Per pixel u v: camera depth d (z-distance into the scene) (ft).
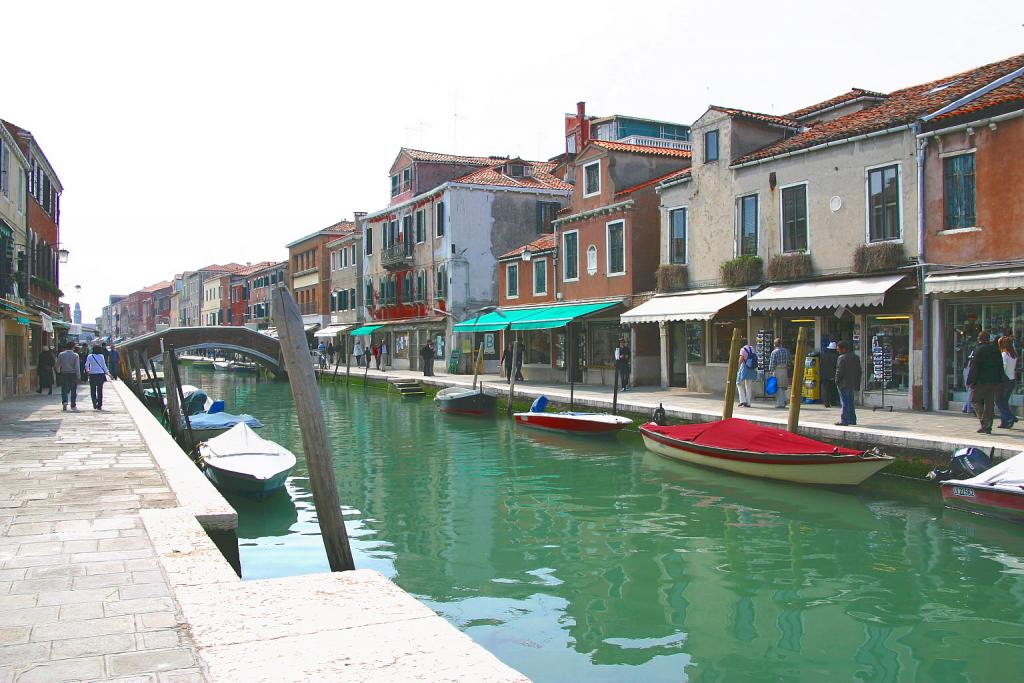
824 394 55.26
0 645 12.19
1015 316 45.88
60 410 59.82
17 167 73.15
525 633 21.66
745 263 63.00
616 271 82.02
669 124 115.55
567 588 25.39
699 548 29.66
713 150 67.77
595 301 84.99
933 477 35.60
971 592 24.36
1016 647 20.35
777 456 39.58
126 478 28.66
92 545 18.61
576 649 20.54
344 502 38.88
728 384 47.29
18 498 24.66
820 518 33.60
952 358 49.16
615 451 52.90
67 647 12.09
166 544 18.61
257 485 37.93
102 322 528.22
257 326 228.02
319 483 20.01
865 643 20.76
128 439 41.29
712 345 68.95
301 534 32.83
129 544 18.72
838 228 56.39
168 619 13.28
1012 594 24.14
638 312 70.95
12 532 19.99
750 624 22.11
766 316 62.13
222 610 13.55
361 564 28.37
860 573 26.35
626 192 81.35
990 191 46.68
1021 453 31.86
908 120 50.90
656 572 26.89
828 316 57.26
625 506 36.73
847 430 41.52
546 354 95.91
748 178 63.98
